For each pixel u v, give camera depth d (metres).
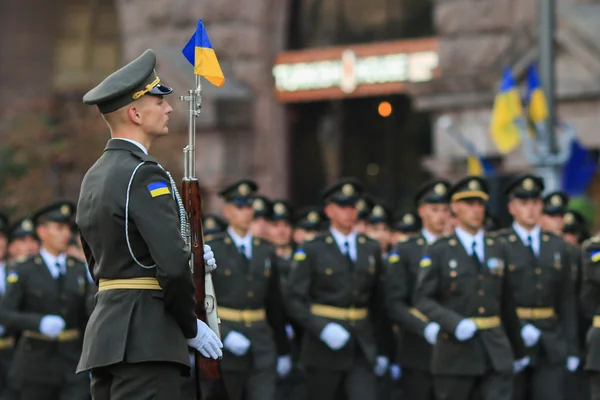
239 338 28.08
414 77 70.19
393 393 35.28
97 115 78.75
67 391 31.67
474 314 27.06
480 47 61.78
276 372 29.17
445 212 31.67
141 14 72.00
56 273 31.75
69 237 32.22
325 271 29.73
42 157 77.00
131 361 15.29
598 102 55.53
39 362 31.25
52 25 94.25
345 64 71.88
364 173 79.69
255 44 71.56
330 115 78.56
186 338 15.80
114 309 15.58
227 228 30.88
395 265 30.64
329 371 29.45
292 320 30.42
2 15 94.00
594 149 56.44
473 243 27.56
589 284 27.41
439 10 63.03
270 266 29.47
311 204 77.62
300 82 72.75
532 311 29.59
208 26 71.19
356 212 30.44
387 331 31.98
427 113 71.12
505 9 61.22
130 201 15.48
